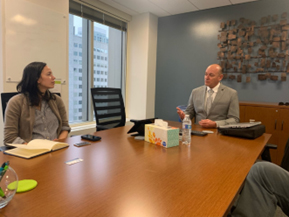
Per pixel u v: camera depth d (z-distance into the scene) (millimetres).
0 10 2107
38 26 2412
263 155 1730
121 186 807
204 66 3672
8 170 699
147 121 1613
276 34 3010
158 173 940
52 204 675
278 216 1622
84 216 616
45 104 1755
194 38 3736
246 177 917
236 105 2260
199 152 1265
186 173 949
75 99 3529
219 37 3445
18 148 1221
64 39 2701
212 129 1963
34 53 2395
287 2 2949
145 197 731
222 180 888
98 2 3398
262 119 2742
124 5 3553
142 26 3953
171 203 699
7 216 610
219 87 2354
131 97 4211
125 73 4195
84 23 3518
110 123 2498
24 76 1654
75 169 956
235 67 3322
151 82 4109
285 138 2609
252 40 3205
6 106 1681
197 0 3240
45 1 2467
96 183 825
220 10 3459
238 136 1674
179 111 2080
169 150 1287
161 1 3350
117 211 646
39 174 894
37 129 1687
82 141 1434
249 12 3219
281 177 816
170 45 3994
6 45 2162
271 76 3066
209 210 666
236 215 819
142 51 3988
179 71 3936
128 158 1122
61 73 2689
